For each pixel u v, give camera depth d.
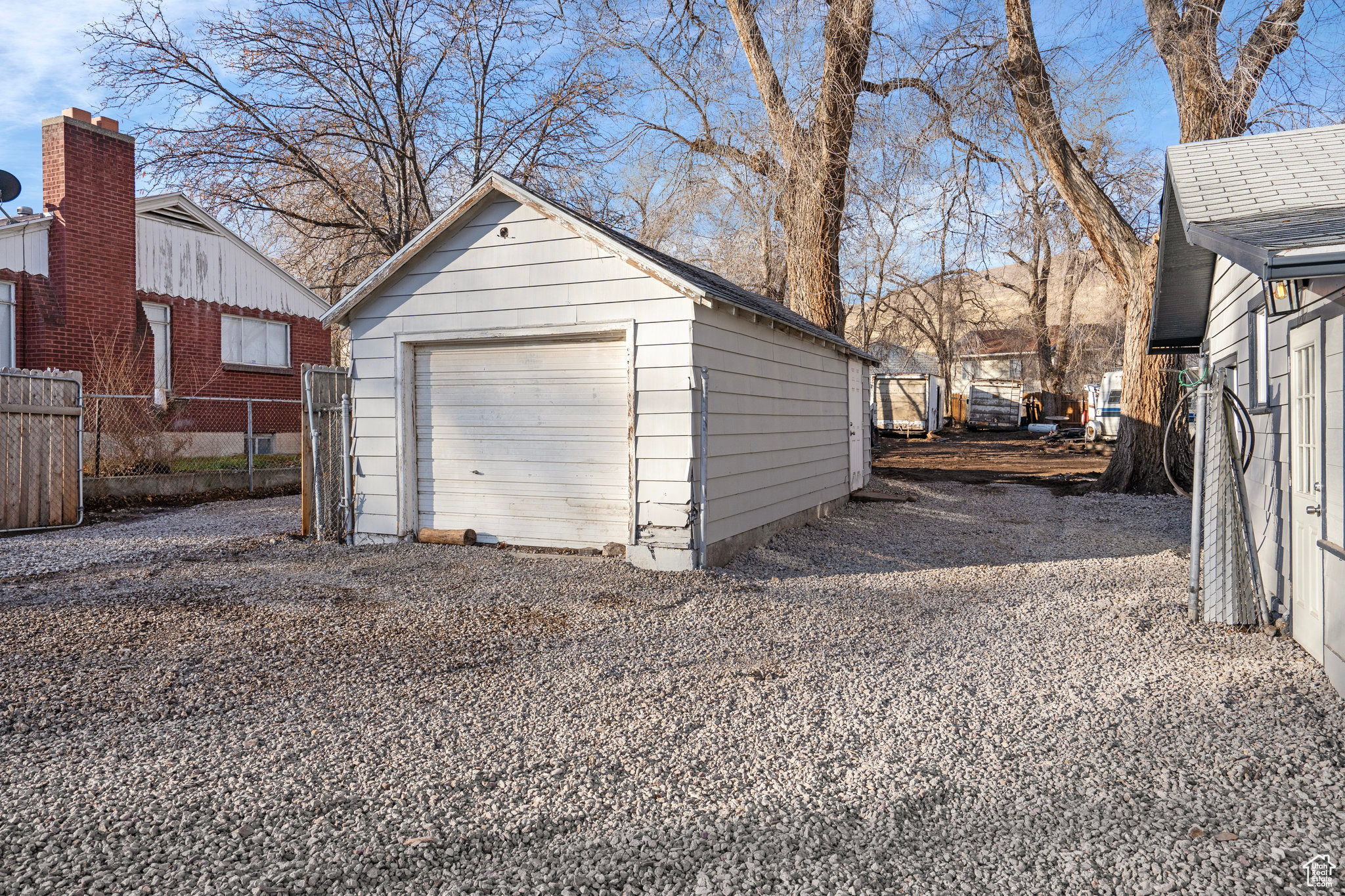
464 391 8.84
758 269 23.53
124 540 9.12
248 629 5.56
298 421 18.83
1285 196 5.10
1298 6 12.00
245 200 19.36
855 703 4.34
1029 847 2.88
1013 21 13.84
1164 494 13.94
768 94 17.25
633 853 2.86
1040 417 40.69
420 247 8.50
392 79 20.02
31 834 2.91
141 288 15.55
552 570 7.57
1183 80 13.22
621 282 7.81
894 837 2.96
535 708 4.23
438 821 3.05
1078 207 14.43
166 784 3.33
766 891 2.63
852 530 10.63
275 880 2.65
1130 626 5.80
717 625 5.93
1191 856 2.77
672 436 7.61
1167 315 8.97
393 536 8.95
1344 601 4.26
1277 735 3.78
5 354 13.51
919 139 15.23
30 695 4.26
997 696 4.45
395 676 4.71
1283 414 5.53
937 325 42.19
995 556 8.95
